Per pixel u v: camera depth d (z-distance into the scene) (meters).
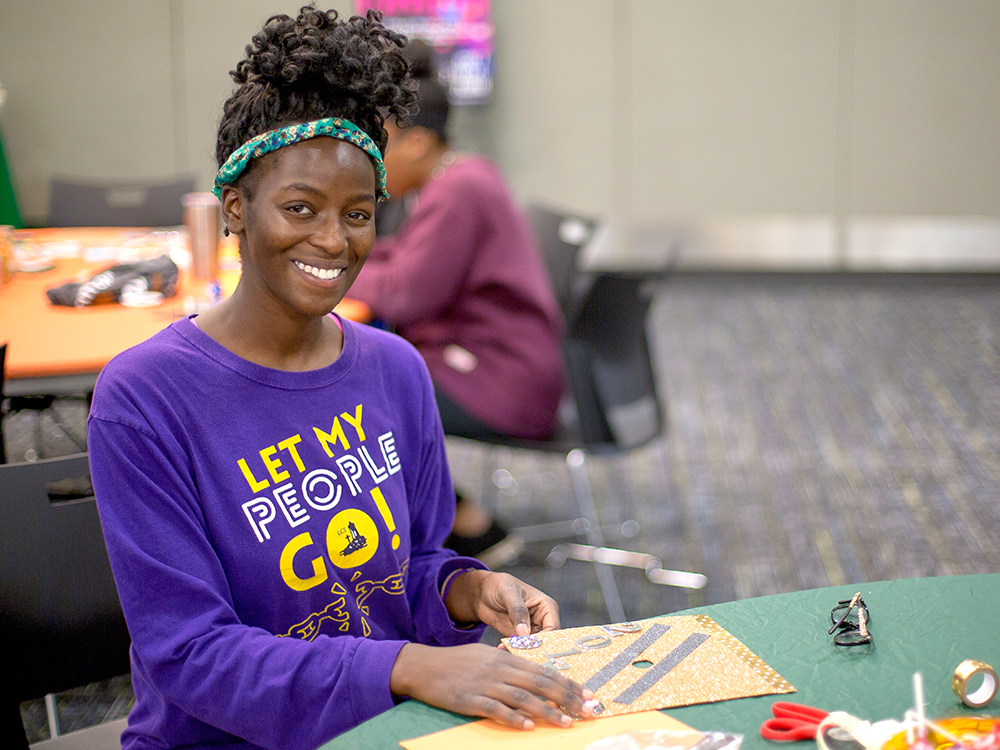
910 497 3.34
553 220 3.72
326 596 1.11
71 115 6.24
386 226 3.59
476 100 6.29
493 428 2.62
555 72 6.36
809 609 1.05
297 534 1.08
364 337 1.21
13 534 1.27
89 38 6.17
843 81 6.22
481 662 0.91
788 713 0.83
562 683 0.88
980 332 5.23
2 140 5.90
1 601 1.26
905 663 0.93
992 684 0.85
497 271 2.58
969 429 3.92
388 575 1.17
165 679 0.99
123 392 1.04
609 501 3.43
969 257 6.30
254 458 1.08
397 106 1.11
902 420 4.04
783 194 6.40
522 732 0.85
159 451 1.03
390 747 0.83
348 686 0.94
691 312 5.79
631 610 2.68
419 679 0.91
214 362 1.08
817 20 6.17
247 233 1.07
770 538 3.09
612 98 6.38
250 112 1.05
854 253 6.40
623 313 2.57
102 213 4.08
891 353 4.92
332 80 1.03
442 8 6.14
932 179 6.26
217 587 1.04
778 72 6.26
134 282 2.46
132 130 6.29
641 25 6.28
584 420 2.52
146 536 1.01
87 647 1.32
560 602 2.74
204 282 2.72
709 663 0.93
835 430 3.96
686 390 4.47
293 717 0.95
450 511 1.31
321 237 1.04
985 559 2.88
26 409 2.71
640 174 6.46
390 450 1.19
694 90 6.33
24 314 2.36
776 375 4.64
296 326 1.11
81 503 1.32
